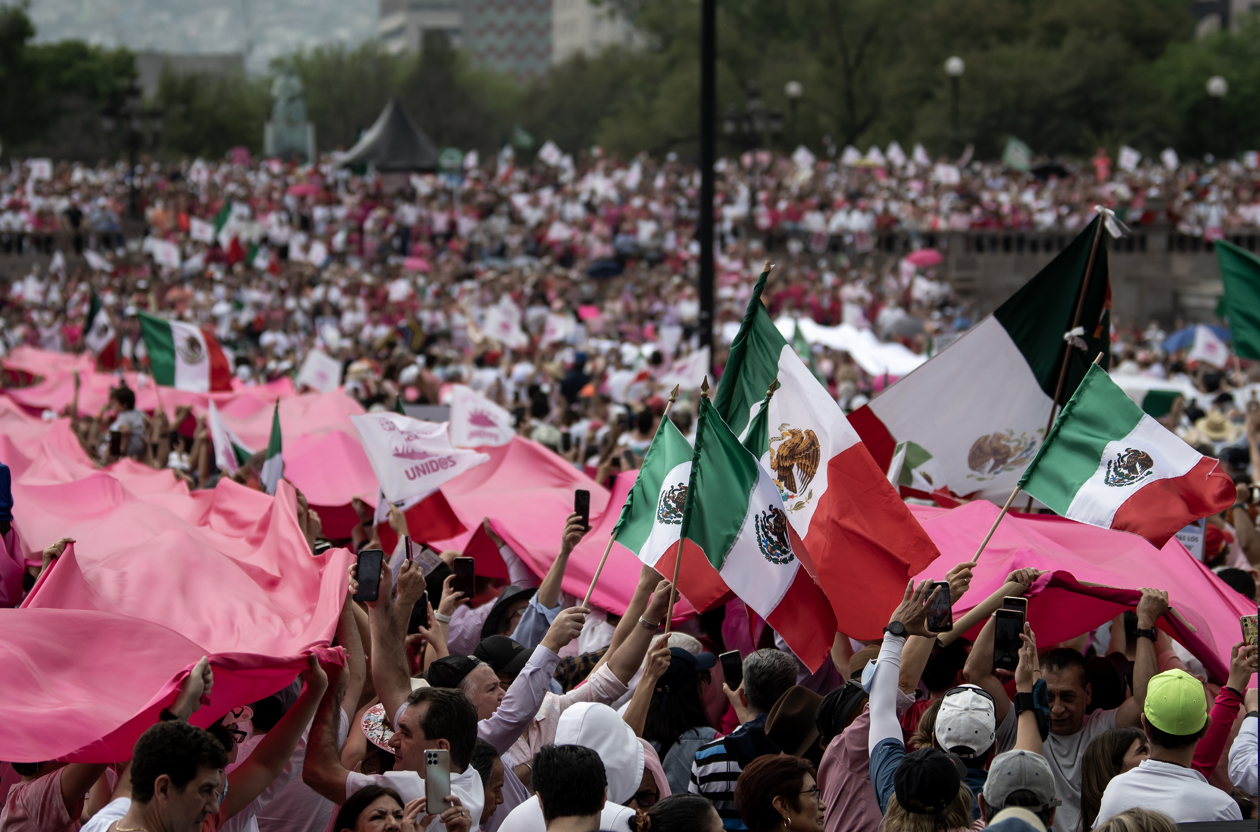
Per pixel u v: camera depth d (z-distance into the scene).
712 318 45.56
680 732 16.81
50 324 71.44
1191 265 126.00
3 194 128.88
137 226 113.19
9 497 18.89
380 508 25.80
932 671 16.41
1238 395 52.38
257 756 13.61
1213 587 19.84
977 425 24.19
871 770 13.73
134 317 62.88
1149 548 20.44
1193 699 14.37
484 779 14.05
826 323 97.94
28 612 13.44
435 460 24.03
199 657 13.57
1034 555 19.16
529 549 23.88
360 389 49.72
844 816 14.53
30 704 12.53
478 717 14.96
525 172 148.25
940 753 12.47
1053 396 24.03
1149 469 18.61
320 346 68.81
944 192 132.12
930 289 99.56
